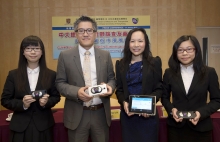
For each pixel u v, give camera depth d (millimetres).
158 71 1780
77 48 1819
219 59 4578
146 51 1783
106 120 1808
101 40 4348
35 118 1725
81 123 1746
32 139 1705
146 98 1648
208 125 1690
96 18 4320
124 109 1726
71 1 4293
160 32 4398
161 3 4363
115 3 4324
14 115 1751
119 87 1863
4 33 4281
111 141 2088
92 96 1600
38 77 1772
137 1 4340
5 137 1971
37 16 4289
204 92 1663
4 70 4336
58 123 2014
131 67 1782
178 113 1598
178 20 4398
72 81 1739
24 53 1729
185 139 1713
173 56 1780
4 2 4242
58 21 4289
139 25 4363
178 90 1700
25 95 1672
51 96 1846
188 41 1672
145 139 1725
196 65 1693
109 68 1870
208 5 4402
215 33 4512
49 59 4355
